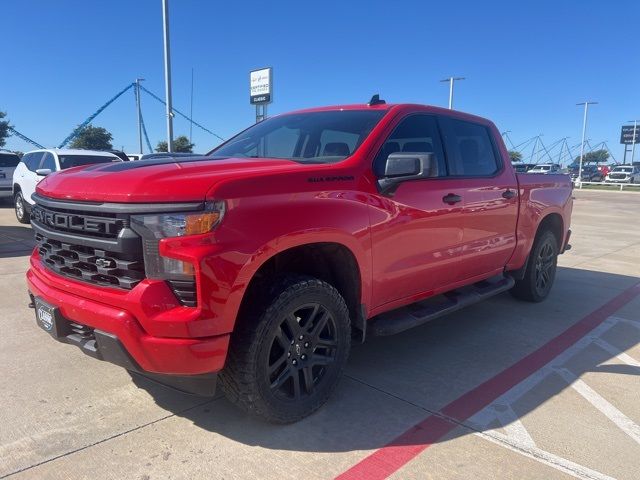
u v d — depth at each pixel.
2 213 14.70
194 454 2.85
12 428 3.06
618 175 50.00
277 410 3.06
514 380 3.91
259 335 2.87
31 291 3.36
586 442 3.06
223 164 3.14
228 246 2.65
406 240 3.72
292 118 4.44
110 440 2.97
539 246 5.75
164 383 2.99
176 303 2.63
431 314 4.10
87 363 3.98
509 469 2.79
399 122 3.90
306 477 2.68
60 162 11.49
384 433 3.12
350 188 3.32
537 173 5.66
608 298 6.32
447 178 4.20
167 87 17.86
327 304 3.21
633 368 4.18
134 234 2.66
